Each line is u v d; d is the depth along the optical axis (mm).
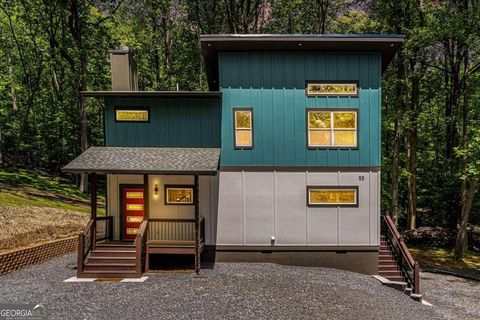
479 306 12273
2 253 11406
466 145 18438
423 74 23250
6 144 31688
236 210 12930
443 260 19062
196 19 32406
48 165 33656
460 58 22531
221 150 12992
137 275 10914
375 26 22328
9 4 25812
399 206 26812
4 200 17016
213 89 19406
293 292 9758
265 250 12914
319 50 12945
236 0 29594
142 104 13398
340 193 12891
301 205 12859
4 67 32656
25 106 30828
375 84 12961
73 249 15344
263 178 12906
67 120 30062
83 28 25391
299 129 12922
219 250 12930
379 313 9141
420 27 20578
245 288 9883
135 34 31578
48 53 25812
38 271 11781
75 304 8570
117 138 13406
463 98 23938
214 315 8008
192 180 13117
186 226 12805
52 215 16859
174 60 34688
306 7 29781
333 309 8852
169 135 13383
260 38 12133
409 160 23578
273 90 12969
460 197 23094
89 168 11422
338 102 12914
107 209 13375
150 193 13180
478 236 22266
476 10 18375
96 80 29141
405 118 21484
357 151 12883
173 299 8930
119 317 7824
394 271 13023
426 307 10828
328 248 12820
